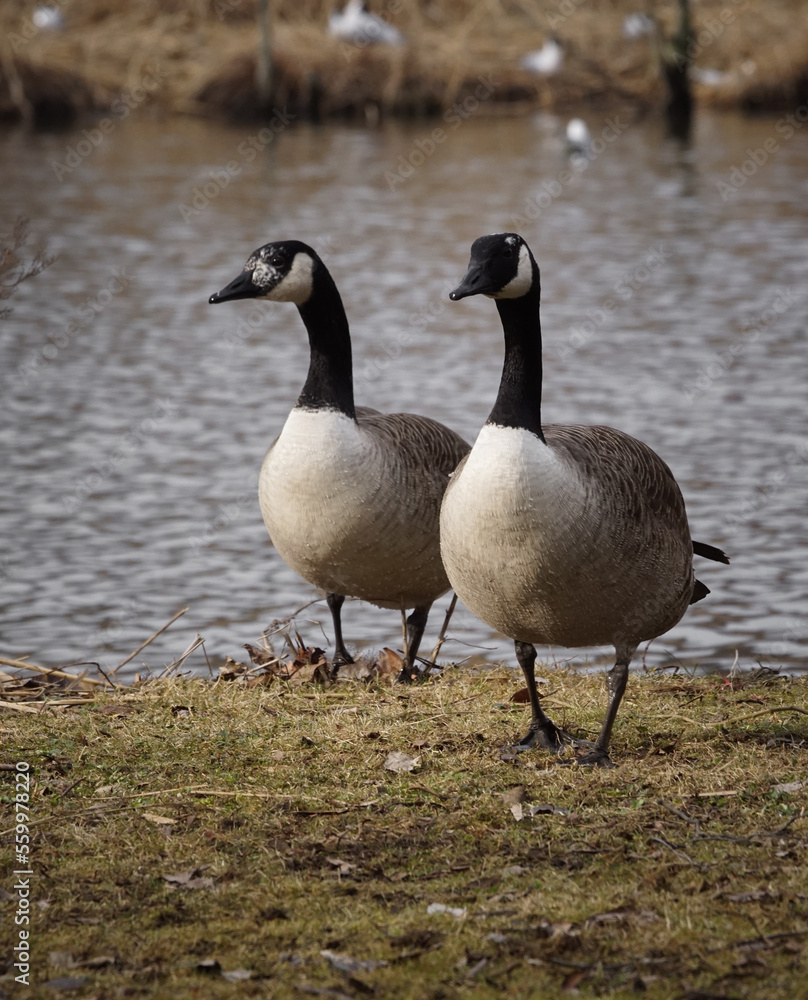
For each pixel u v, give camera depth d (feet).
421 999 18.81
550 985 19.01
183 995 19.12
